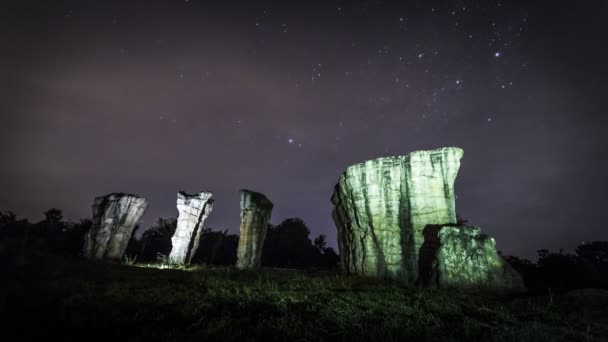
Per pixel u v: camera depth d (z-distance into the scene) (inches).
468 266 550.9
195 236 1192.2
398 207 693.3
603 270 1327.5
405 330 289.6
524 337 283.6
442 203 665.0
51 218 1555.1
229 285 486.9
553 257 1151.6
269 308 357.7
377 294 453.4
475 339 282.5
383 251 673.0
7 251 388.2
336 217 863.1
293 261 1881.2
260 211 1077.1
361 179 745.0
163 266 959.6
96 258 967.6
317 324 308.5
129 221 1075.3
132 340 238.2
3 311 272.8
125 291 395.2
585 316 375.9
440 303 406.3
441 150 692.7
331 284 540.4
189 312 320.8
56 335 241.6
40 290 340.5
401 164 718.5
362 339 269.6
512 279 538.9
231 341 251.0
